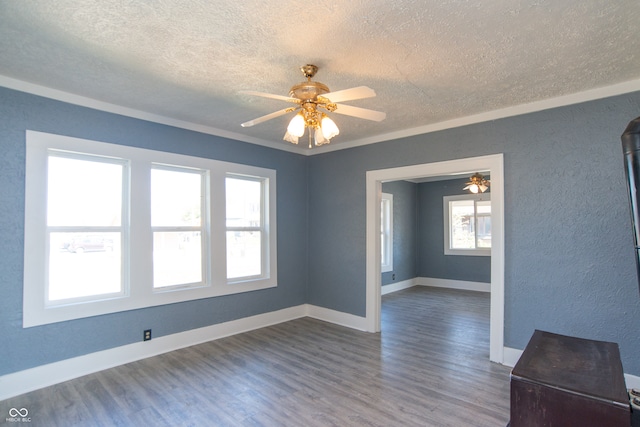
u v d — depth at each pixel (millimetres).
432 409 2600
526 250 3361
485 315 5383
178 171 4004
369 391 2885
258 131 4332
